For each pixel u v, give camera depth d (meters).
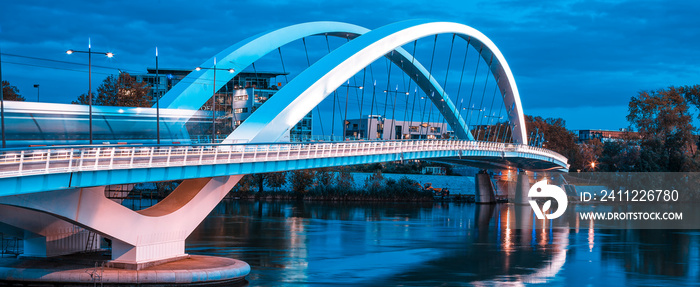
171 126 59.69
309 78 61.12
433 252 63.38
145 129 56.94
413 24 79.06
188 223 46.09
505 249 66.88
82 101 114.88
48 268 41.91
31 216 43.69
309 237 71.00
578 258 61.62
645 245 71.62
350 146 61.28
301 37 78.06
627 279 51.59
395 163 172.88
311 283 46.31
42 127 48.47
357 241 69.19
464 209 120.38
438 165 189.25
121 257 42.59
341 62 64.06
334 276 49.25
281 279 47.28
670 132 152.12
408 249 64.88
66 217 37.81
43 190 34.25
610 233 83.31
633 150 152.12
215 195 47.34
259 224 82.50
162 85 153.12
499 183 150.12
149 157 39.72
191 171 43.12
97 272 41.06
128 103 101.62
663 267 57.19
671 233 83.81
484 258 60.53
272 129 55.50
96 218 39.41
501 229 85.88
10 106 47.19
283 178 129.50
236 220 87.00
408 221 92.94
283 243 65.56
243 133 54.03
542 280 50.44
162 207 45.44
